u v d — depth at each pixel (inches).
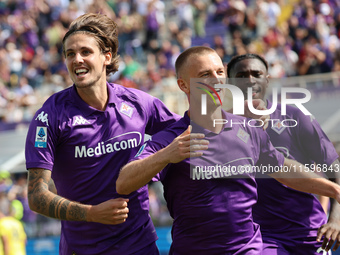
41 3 2113.7
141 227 437.7
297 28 1710.1
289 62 1614.2
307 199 480.4
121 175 366.3
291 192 474.3
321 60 1551.4
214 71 384.5
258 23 1803.6
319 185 432.5
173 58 1790.1
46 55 1990.7
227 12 1872.5
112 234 425.7
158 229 1090.1
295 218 476.4
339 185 436.1
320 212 490.0
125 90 444.8
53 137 410.3
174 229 405.1
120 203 362.6
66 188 426.6
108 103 426.9
